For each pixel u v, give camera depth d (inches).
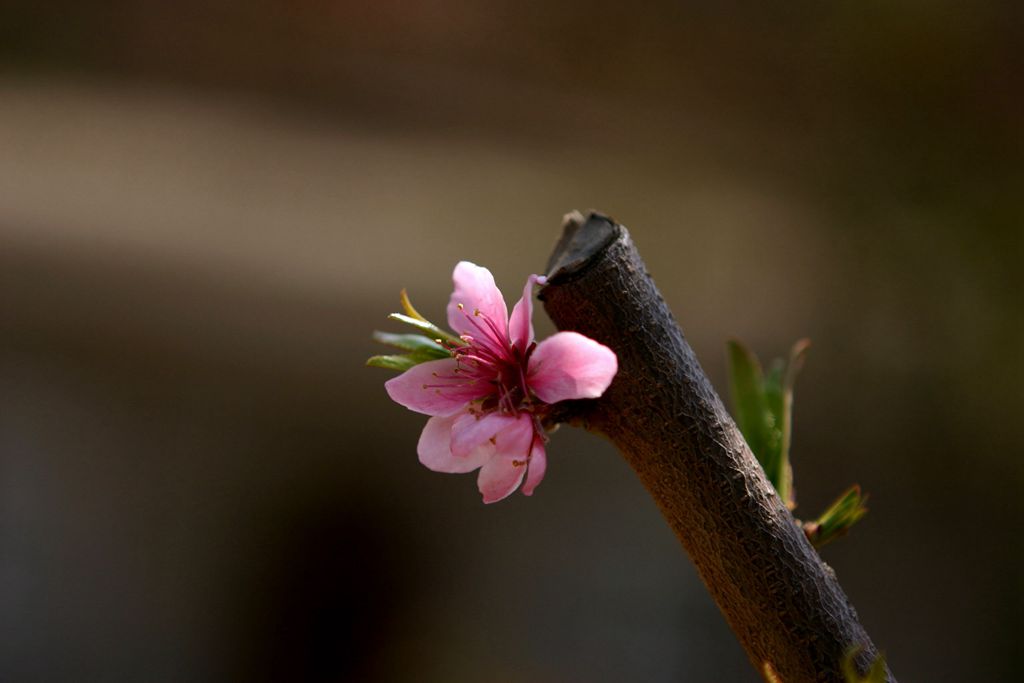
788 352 98.7
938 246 106.5
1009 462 94.7
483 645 78.0
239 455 81.7
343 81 116.3
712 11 119.6
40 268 86.9
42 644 74.0
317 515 80.7
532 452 21.6
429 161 109.7
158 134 106.0
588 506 83.6
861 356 100.9
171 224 94.5
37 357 81.6
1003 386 97.6
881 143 113.2
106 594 76.4
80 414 80.4
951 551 89.5
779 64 118.3
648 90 120.0
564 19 120.8
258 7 118.2
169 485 80.0
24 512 77.2
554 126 116.6
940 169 109.9
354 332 88.2
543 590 80.4
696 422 21.4
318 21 118.0
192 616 76.7
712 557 21.5
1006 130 109.5
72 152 100.3
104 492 79.0
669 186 111.0
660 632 80.0
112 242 91.2
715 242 105.9
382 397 86.2
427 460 21.9
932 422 96.7
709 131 117.9
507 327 21.9
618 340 21.5
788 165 115.3
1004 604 86.4
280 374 85.3
